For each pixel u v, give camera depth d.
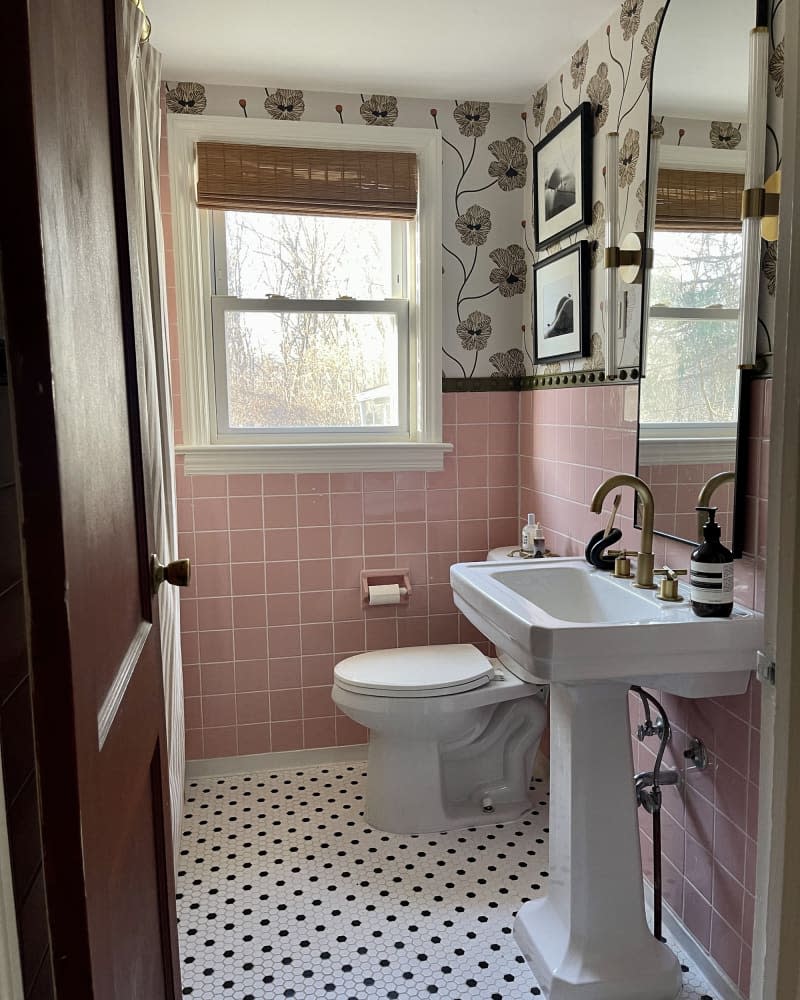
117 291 0.88
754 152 1.30
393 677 2.11
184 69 2.20
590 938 1.54
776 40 1.28
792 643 0.76
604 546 1.83
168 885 1.09
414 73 2.24
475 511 2.62
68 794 0.54
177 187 2.29
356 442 2.56
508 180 2.50
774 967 0.80
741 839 1.49
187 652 2.47
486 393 2.57
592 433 2.06
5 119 0.48
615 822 1.54
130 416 0.95
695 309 1.55
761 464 1.38
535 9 1.87
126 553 0.87
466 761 2.27
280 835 2.17
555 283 2.25
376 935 1.75
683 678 1.42
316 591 2.53
